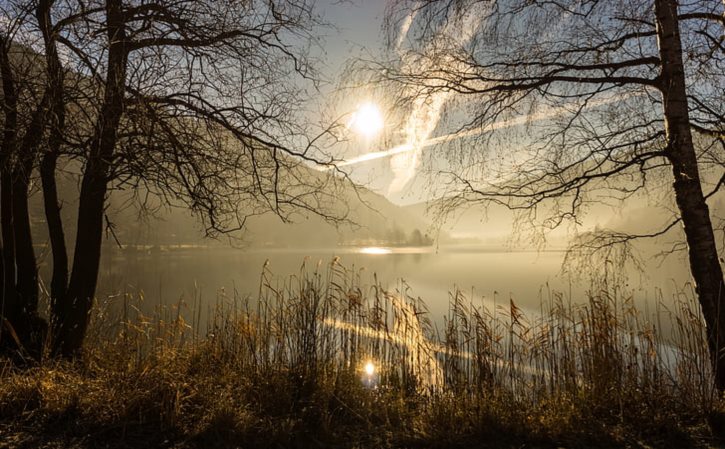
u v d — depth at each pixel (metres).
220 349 5.00
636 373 4.26
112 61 4.17
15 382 3.87
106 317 5.77
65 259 5.29
